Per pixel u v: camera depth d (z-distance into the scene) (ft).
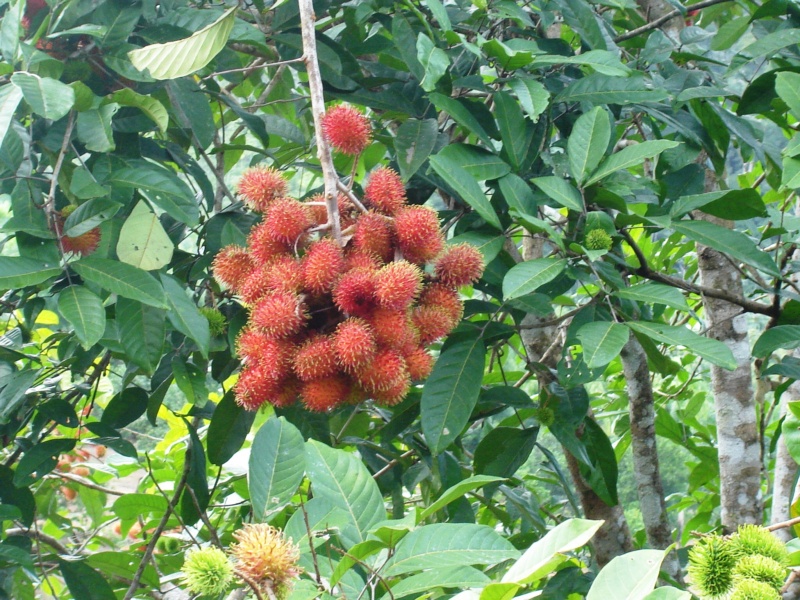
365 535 3.76
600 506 5.81
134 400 5.26
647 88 5.00
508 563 5.77
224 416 4.96
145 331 4.57
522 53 4.72
